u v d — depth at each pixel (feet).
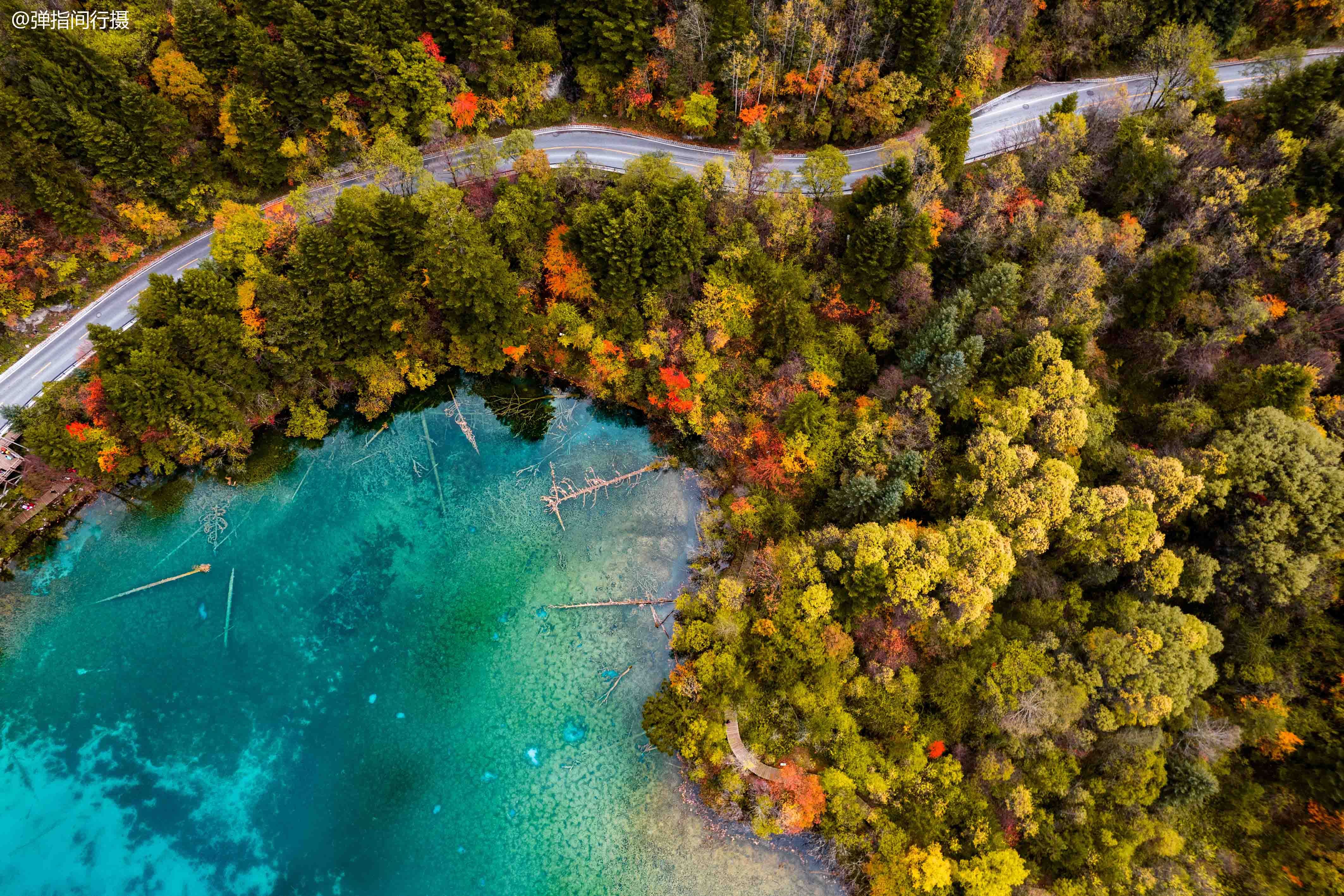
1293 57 237.66
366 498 239.50
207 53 223.92
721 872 187.11
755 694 195.42
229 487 236.22
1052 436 196.65
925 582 178.19
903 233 219.82
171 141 226.79
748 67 240.73
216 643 211.20
